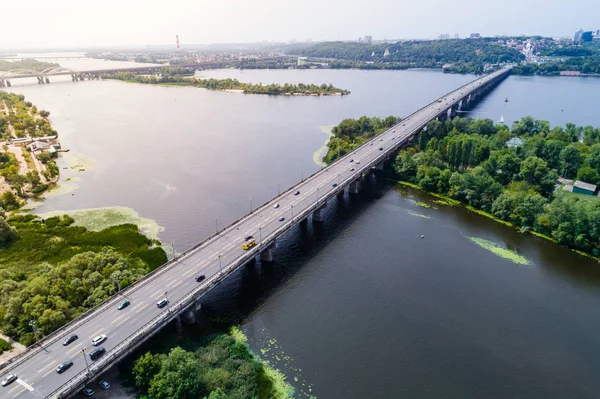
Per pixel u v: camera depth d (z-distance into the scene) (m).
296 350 126.81
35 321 123.75
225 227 187.75
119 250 179.50
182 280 142.62
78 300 135.38
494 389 114.75
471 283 160.12
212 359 117.56
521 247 185.25
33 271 159.00
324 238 194.75
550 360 124.75
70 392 100.44
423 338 132.38
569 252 180.88
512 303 149.00
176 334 131.12
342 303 148.75
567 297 152.38
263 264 173.75
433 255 179.25
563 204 191.00
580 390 114.81
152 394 103.44
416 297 152.00
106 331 118.88
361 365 121.56
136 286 139.88
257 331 134.62
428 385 115.44
